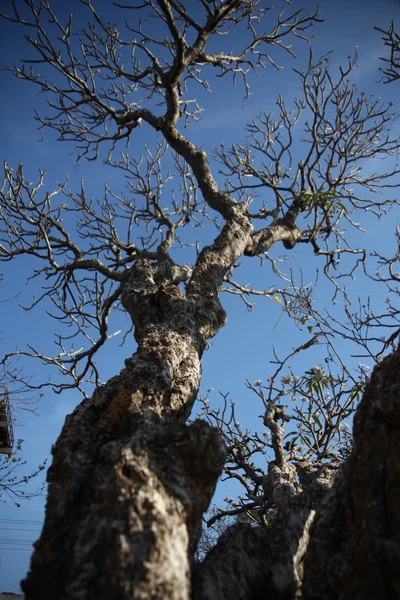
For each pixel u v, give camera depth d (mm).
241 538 3004
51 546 2428
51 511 2629
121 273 6910
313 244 7586
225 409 7945
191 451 2664
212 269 5086
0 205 7832
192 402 3602
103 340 7492
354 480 2719
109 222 8664
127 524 2219
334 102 7230
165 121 6441
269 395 7445
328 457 6715
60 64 6688
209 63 6898
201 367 3941
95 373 7848
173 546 2221
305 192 6992
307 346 7625
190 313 4414
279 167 8312
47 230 8023
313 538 2812
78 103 7410
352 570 2553
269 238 6277
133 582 2061
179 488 2516
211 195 6219
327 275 7988
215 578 2627
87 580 2156
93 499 2584
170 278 5984
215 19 6164
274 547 3043
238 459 7199
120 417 3066
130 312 4914
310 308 6660
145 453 2590
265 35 7219
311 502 3836
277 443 6199
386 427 2719
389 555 2445
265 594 2773
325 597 2645
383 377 2820
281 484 5430
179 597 2129
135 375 3424
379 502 2625
